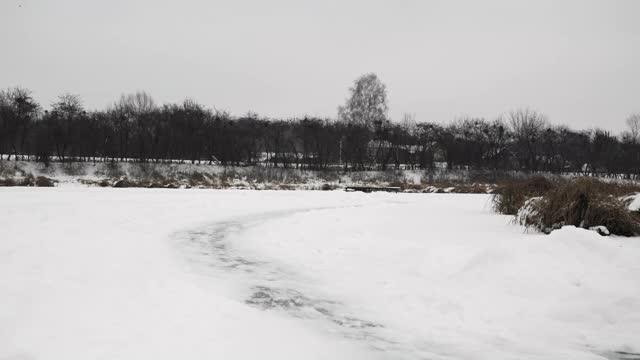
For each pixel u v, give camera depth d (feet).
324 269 27.40
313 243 34.63
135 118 177.27
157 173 136.56
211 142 168.86
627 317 19.03
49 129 152.15
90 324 17.26
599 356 16.40
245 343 16.48
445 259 26.96
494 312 20.12
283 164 168.45
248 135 173.06
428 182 149.38
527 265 23.36
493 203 60.44
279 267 27.86
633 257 23.59
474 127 196.95
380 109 203.92
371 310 20.75
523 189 52.49
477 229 39.29
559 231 25.94
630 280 21.40
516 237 34.71
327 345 16.89
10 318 17.38
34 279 22.39
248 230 40.70
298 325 18.70
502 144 191.31
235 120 182.09
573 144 197.47
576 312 19.54
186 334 16.87
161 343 15.93
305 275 26.18
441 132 191.62
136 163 145.38
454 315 20.17
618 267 22.84
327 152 175.22
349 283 24.62
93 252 28.99
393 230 39.09
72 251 28.84
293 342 16.93
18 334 16.02
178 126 167.63
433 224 42.83
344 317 19.85
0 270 23.61
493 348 17.01
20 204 51.62
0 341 15.46
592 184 40.27
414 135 190.08
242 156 170.09
